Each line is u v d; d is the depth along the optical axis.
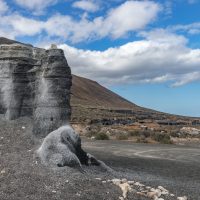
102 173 20.20
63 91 22.98
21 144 21.44
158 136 54.66
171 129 69.69
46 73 23.16
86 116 83.31
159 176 23.70
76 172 18.03
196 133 65.12
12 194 14.63
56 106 22.72
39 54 24.69
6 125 23.31
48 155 18.89
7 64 24.56
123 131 60.69
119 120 81.38
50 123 22.48
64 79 23.08
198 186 21.23
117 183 17.23
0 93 24.58
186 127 74.62
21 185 15.53
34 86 24.03
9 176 16.56
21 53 24.61
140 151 38.66
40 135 22.39
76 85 177.50
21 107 24.12
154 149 41.34
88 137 55.09
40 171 17.58
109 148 40.19
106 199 15.18
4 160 18.84
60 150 19.03
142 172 24.78
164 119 103.69
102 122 75.94
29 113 24.08
